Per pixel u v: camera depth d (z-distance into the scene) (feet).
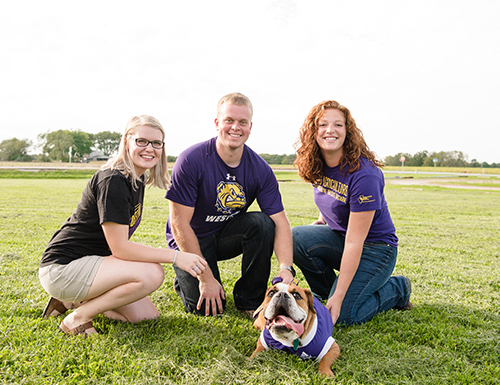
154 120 8.82
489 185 96.43
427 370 7.34
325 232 11.60
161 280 8.79
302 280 13.92
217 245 11.27
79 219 8.64
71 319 8.39
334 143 10.08
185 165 10.01
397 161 350.43
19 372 6.69
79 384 6.37
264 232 10.34
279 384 6.76
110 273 8.30
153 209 32.55
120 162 8.66
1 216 25.96
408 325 9.51
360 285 10.05
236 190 10.59
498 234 24.35
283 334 7.40
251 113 10.05
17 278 12.12
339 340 8.85
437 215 34.09
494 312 10.67
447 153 346.13
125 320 9.25
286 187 75.72
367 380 7.02
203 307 10.21
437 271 14.89
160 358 7.34
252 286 10.51
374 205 9.73
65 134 349.82
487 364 7.79
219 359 7.44
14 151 341.82
